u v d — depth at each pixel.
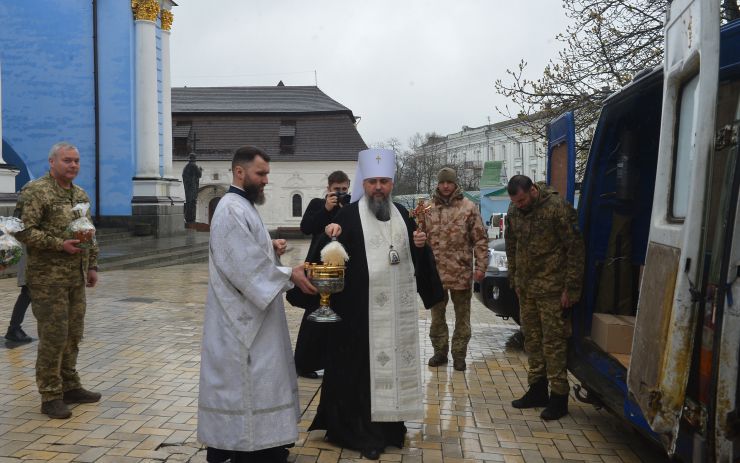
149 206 21.16
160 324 7.89
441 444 4.29
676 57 3.11
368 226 4.20
